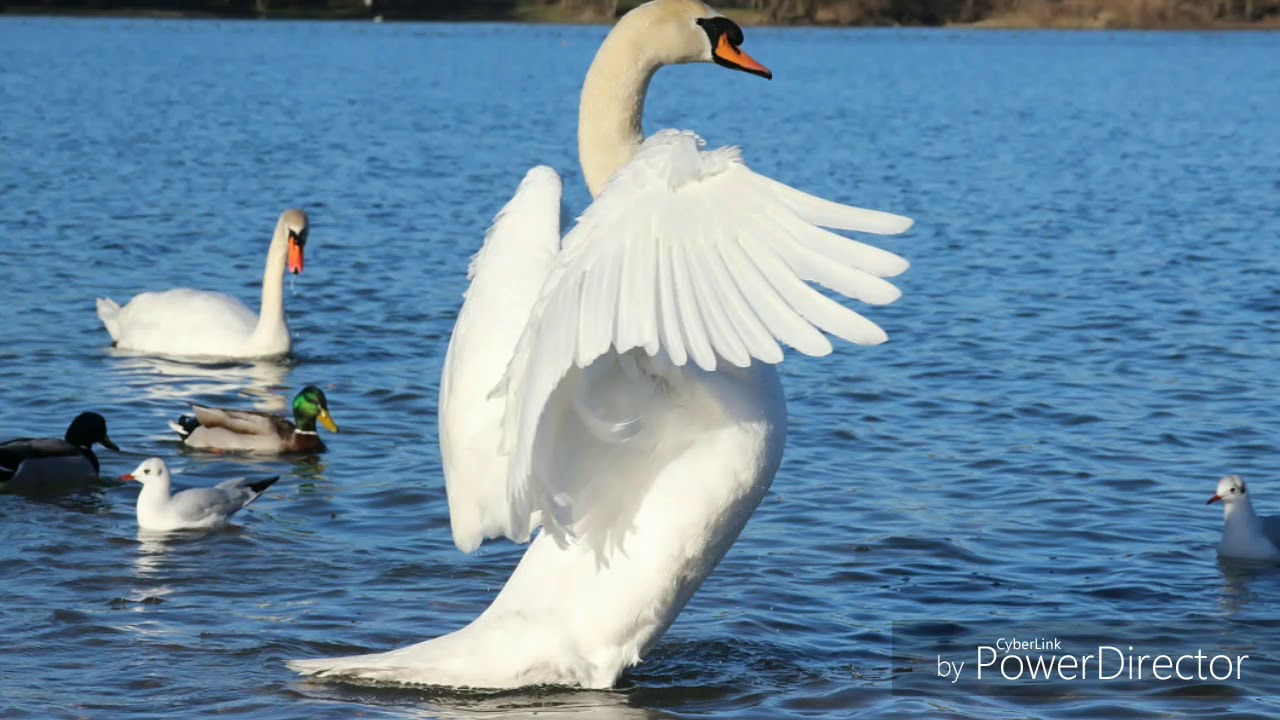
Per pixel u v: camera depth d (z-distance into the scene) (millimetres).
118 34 128500
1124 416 17594
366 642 10578
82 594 11656
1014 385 19109
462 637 8617
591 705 8781
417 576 12195
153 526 13578
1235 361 20562
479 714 8703
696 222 6102
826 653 10375
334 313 24000
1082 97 79500
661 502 8047
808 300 5770
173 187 39781
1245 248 31266
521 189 8391
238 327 21234
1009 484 14867
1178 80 91625
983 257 29922
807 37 140625
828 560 12547
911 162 48812
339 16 164000
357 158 48312
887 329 22688
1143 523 13781
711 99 76438
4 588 11773
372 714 8828
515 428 6789
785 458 15703
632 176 6348
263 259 29188
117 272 27422
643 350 7539
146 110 65375
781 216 6000
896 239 32406
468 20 162375
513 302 7898
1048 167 47719
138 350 21281
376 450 16438
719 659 10133
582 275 6203
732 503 8047
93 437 15914
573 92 80250
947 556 12719
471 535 8047
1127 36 148500
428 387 19266
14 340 21656
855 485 14758
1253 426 17188
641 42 8930
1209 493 14773
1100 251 30797
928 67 102812
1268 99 78250
